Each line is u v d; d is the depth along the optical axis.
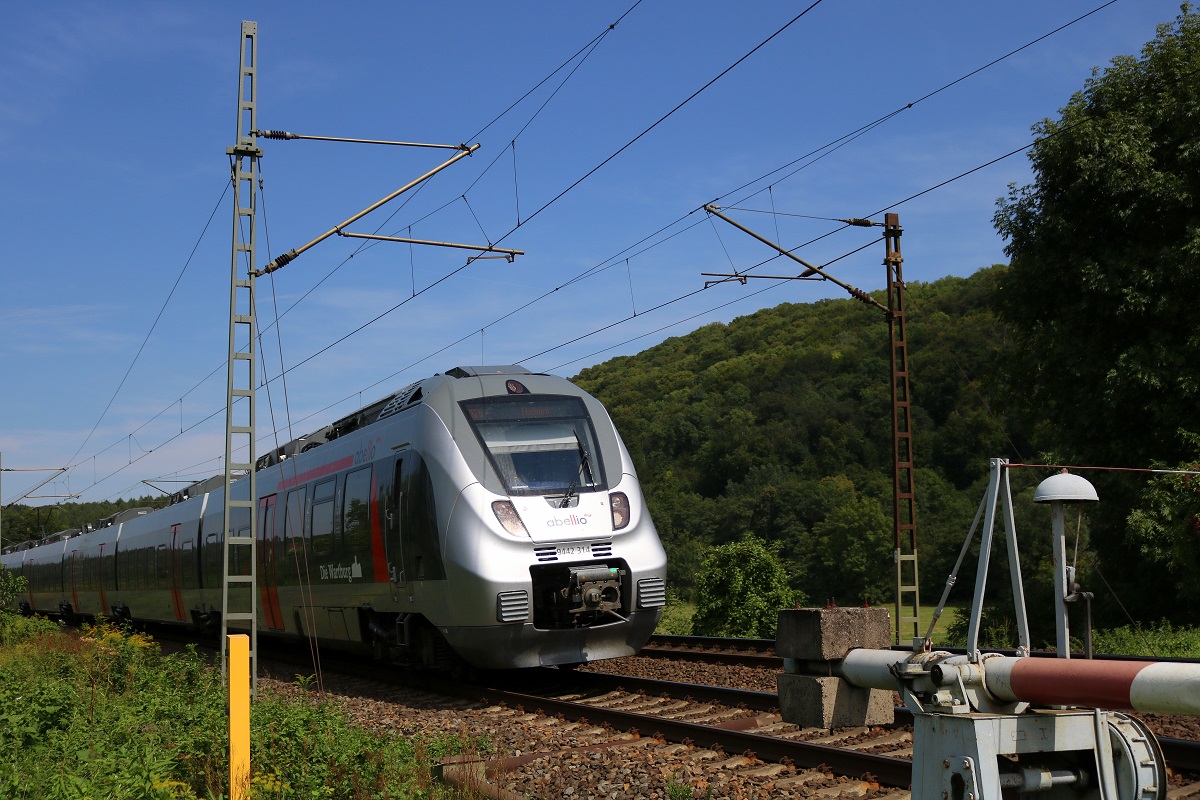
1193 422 22.17
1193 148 23.00
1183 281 22.53
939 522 48.28
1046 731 4.63
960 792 4.61
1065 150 24.31
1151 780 4.68
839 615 5.70
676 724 9.26
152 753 7.71
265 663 20.67
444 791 7.51
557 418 13.51
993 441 48.62
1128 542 23.09
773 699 10.52
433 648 13.75
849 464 64.62
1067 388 25.22
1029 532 34.28
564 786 7.84
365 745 8.47
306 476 17.81
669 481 71.06
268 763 7.79
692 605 34.69
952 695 4.75
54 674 15.25
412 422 13.81
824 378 73.38
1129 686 4.13
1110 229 24.48
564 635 12.50
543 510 12.66
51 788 7.04
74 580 37.75
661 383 84.19
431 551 12.79
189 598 25.12
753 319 96.31
